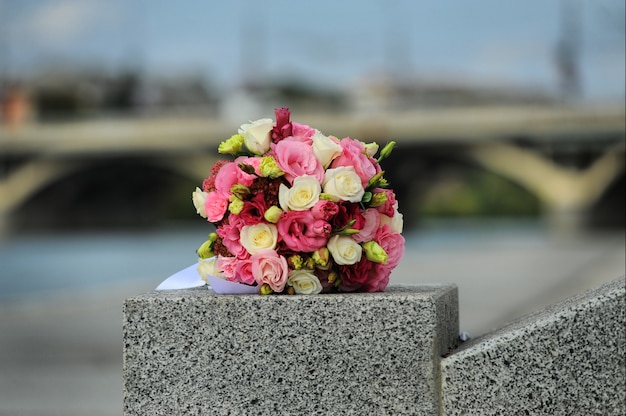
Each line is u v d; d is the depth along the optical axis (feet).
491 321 35.60
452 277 61.98
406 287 11.78
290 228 10.47
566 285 51.80
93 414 20.70
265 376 9.82
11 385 25.41
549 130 167.53
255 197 10.53
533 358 9.46
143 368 9.95
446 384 9.62
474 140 169.89
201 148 187.21
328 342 9.73
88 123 195.62
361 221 10.64
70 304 51.55
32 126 195.31
